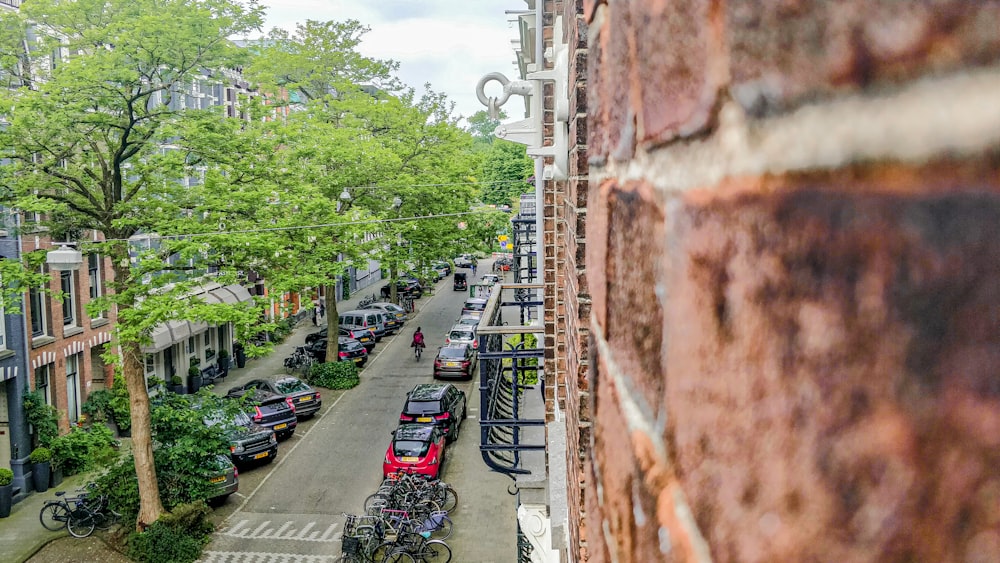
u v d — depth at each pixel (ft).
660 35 2.16
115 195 49.08
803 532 1.19
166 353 91.61
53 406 66.69
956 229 0.88
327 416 84.89
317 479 65.41
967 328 0.89
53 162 46.80
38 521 56.29
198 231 48.78
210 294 100.73
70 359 73.46
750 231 1.43
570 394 8.96
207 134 49.14
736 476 1.52
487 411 28.99
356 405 89.20
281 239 57.62
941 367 0.92
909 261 0.95
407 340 126.93
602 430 3.70
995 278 0.86
